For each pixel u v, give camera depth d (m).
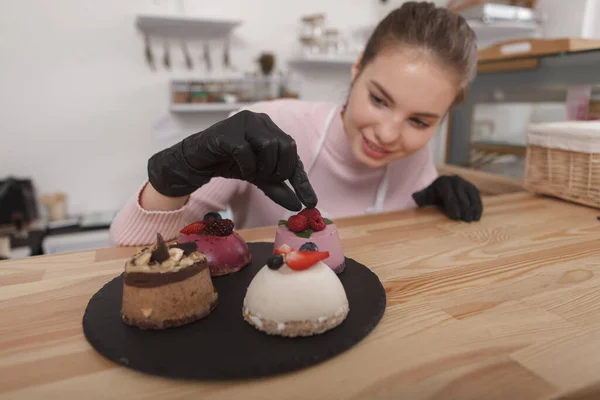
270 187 0.41
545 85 0.87
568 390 0.25
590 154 0.62
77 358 0.29
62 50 1.31
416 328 0.32
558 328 0.32
